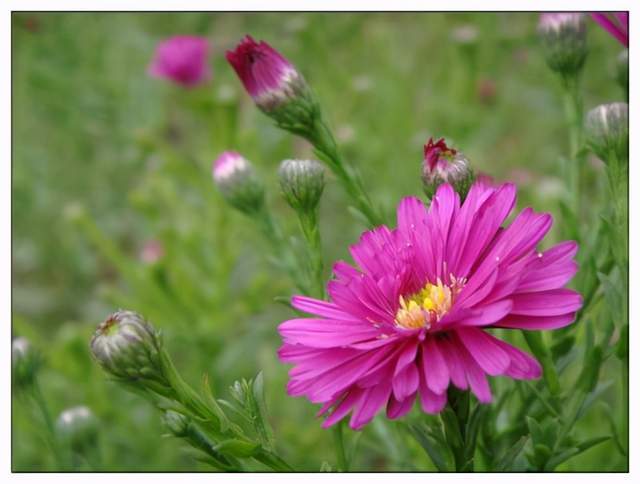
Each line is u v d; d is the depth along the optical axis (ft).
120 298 1.44
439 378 0.78
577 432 1.09
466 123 1.75
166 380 0.86
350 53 2.10
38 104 2.23
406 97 1.88
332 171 0.99
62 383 1.45
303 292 1.03
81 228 1.49
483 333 0.79
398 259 0.83
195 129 2.18
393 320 0.82
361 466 1.23
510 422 0.97
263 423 0.87
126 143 2.03
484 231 0.82
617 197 0.93
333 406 0.82
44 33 2.11
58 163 2.14
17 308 1.91
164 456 1.32
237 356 1.37
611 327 0.94
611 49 1.84
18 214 2.03
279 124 0.99
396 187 1.68
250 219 1.09
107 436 1.31
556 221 1.27
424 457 1.02
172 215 1.88
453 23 2.02
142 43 2.14
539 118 2.03
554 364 0.94
